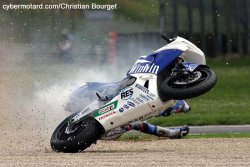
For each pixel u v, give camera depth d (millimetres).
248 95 76875
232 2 96938
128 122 34688
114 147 38656
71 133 35156
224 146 37000
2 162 30359
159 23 82938
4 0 71312
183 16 86688
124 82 35000
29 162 30266
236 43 99812
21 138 41906
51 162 30141
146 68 34500
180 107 36562
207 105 68125
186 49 34188
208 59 98375
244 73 94062
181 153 33656
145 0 82938
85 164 29281
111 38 77125
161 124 54969
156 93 33938
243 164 28906
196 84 33312
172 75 33875
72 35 72500
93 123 34844
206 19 91625
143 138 43562
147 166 28469
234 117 55812
